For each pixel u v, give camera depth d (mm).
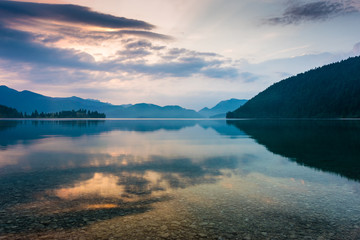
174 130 86188
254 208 11352
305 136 52500
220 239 8219
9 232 8625
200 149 34375
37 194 13477
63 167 21594
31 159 25797
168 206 11602
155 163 23672
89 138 52250
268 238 8336
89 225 9320
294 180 16906
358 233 8734
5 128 92438
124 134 65250
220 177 17828
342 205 11773
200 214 10547
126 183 16031
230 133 67562
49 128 94188
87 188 14773
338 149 32625
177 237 8336
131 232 8711
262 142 42812
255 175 18469
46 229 8930
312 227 9258
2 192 13797
